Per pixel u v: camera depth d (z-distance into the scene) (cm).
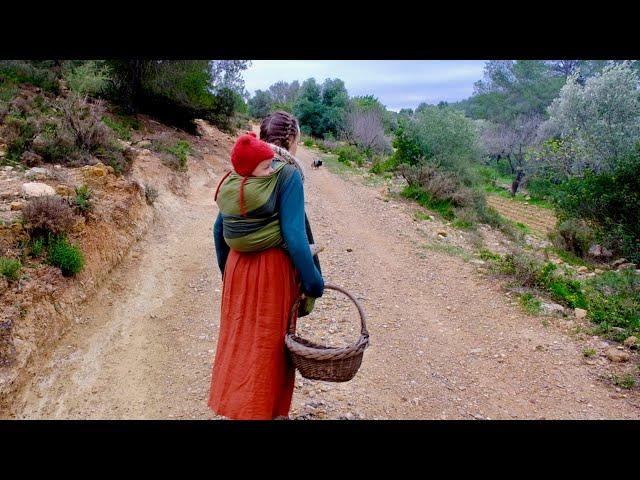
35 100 940
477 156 1752
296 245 240
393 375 463
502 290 723
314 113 4019
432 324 600
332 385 429
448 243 988
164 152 1105
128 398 400
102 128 847
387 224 1090
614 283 834
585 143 1942
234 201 244
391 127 3938
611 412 424
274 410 264
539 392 455
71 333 461
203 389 413
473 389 454
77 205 583
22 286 432
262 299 251
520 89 4472
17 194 563
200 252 743
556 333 588
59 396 390
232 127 2366
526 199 2589
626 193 1197
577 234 1153
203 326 533
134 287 589
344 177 1712
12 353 378
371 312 611
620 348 545
